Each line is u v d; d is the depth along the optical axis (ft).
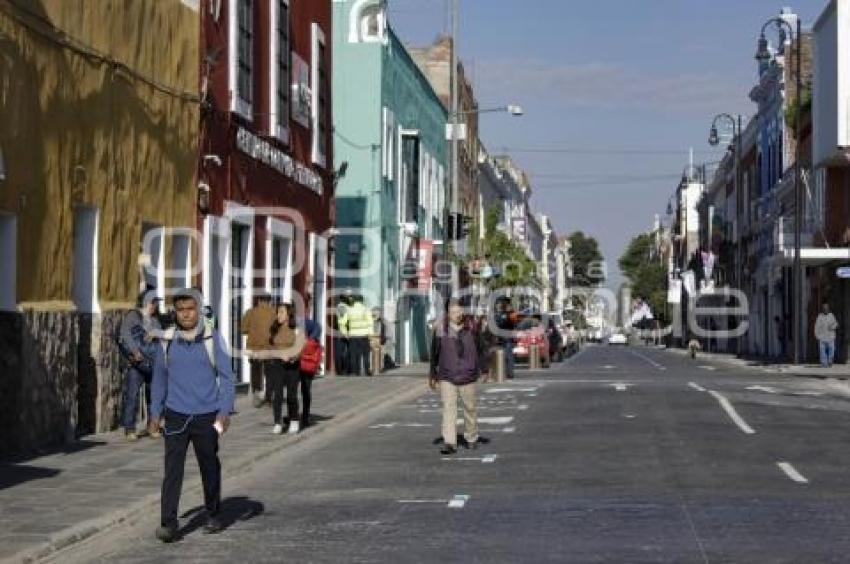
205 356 37.19
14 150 53.47
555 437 63.21
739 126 221.46
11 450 52.95
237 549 35.42
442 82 226.79
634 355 236.02
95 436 61.00
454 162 157.99
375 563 32.86
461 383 58.13
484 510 41.19
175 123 73.92
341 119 145.18
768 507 41.11
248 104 89.86
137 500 43.16
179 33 74.64
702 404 81.46
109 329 62.95
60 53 58.18
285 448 61.05
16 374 53.16
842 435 63.21
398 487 47.16
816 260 159.02
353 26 145.28
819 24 159.02
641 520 38.70
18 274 54.08
